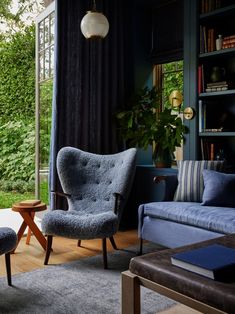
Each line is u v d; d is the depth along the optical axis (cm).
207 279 132
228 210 274
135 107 411
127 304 153
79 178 347
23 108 615
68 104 385
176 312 201
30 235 348
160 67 467
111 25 420
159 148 398
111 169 347
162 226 302
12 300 224
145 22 458
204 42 370
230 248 161
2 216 473
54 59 380
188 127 382
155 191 399
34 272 272
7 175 621
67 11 382
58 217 285
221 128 360
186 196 317
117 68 426
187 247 172
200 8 373
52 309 212
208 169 318
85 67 397
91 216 296
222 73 368
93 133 407
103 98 415
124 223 430
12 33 602
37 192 447
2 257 304
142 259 155
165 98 464
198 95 374
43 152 480
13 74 602
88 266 287
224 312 121
